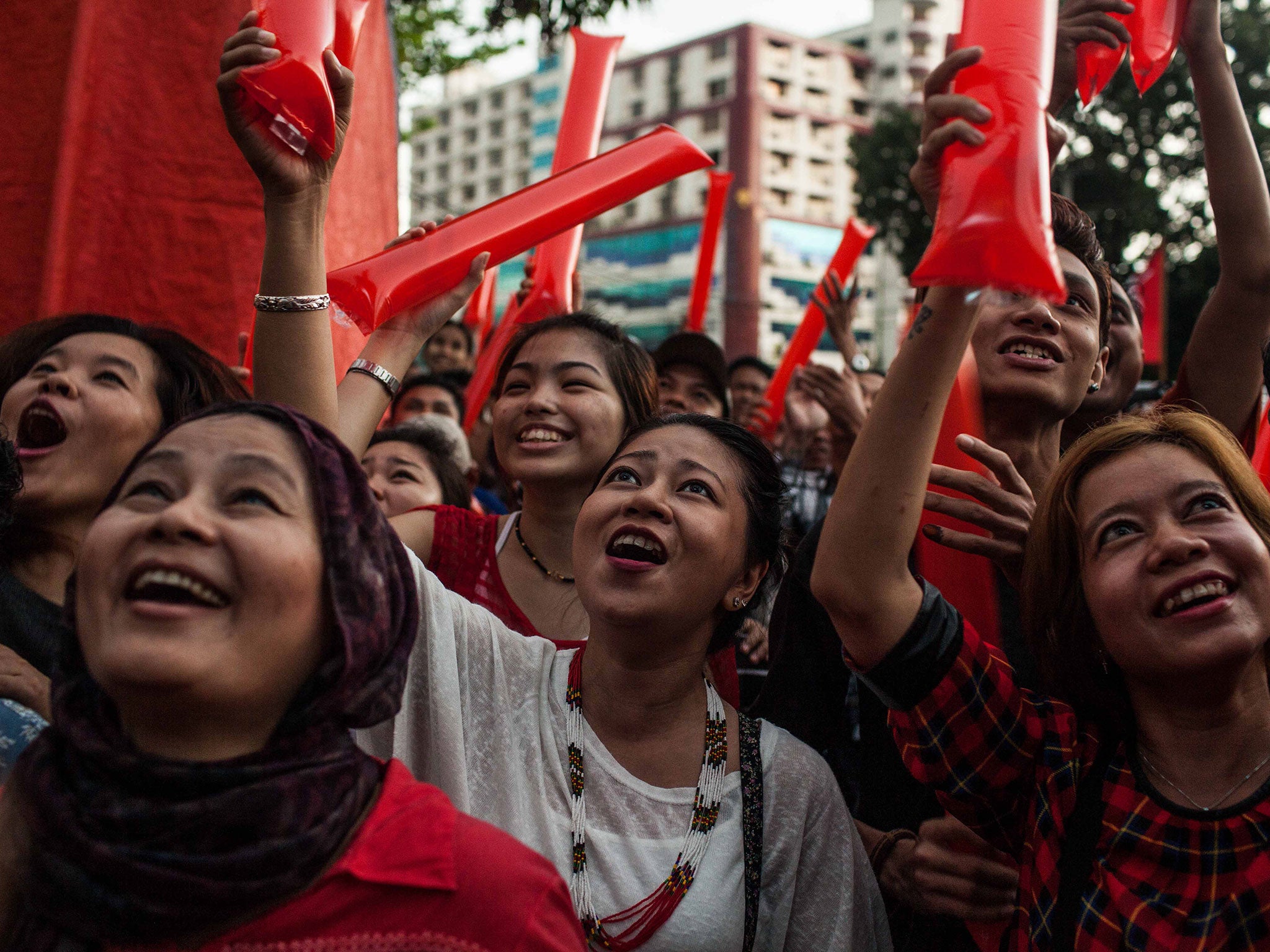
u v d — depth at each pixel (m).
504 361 2.69
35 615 1.71
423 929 1.09
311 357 1.74
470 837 1.17
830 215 59.84
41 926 1.06
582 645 1.84
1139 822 1.51
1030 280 1.19
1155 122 15.03
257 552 1.05
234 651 1.04
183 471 1.10
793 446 5.31
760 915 1.61
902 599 1.61
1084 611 1.65
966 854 1.70
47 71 3.15
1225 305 2.32
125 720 1.08
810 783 1.71
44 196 3.13
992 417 2.21
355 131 3.50
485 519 2.59
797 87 59.44
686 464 1.74
